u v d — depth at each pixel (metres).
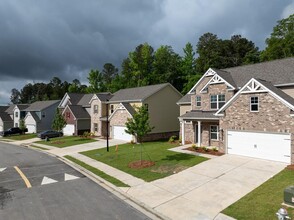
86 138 37.97
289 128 15.90
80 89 93.06
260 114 17.48
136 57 65.62
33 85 143.62
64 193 12.38
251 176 13.52
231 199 10.66
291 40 45.31
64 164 20.14
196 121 26.02
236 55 60.59
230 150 19.44
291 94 19.36
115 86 69.69
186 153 20.64
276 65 22.69
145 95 33.06
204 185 12.59
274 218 8.66
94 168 17.78
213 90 24.25
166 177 14.43
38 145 34.22
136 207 10.47
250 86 18.16
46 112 56.12
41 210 10.20
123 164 18.38
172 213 9.72
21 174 16.70
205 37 64.50
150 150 23.25
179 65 63.72
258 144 17.64
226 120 19.67
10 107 70.69
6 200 11.46
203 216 9.29
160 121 34.06
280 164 15.77
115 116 34.94
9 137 49.00
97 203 10.94
